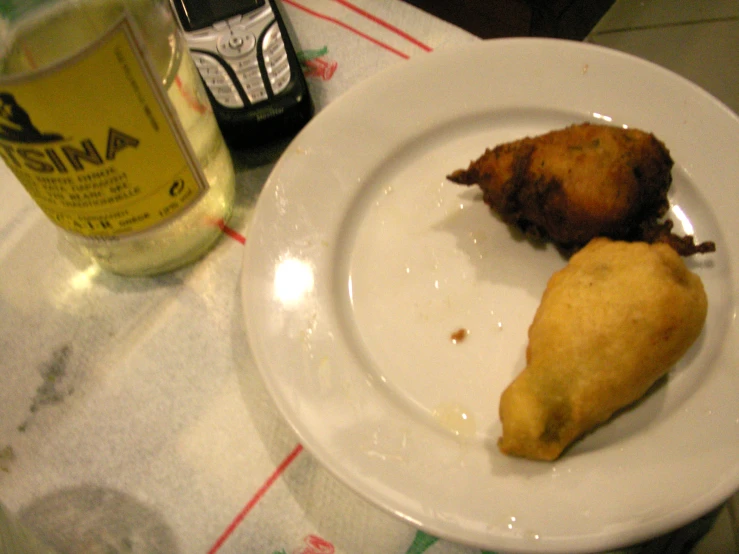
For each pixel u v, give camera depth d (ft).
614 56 1.38
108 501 1.10
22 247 1.40
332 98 1.57
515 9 2.05
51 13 1.11
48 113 0.89
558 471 0.99
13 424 1.19
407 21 1.71
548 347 1.03
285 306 1.19
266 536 1.05
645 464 0.97
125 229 1.13
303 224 1.29
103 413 1.19
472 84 1.42
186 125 1.13
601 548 0.89
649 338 0.99
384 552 1.02
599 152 1.17
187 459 1.13
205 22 1.47
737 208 1.21
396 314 1.24
